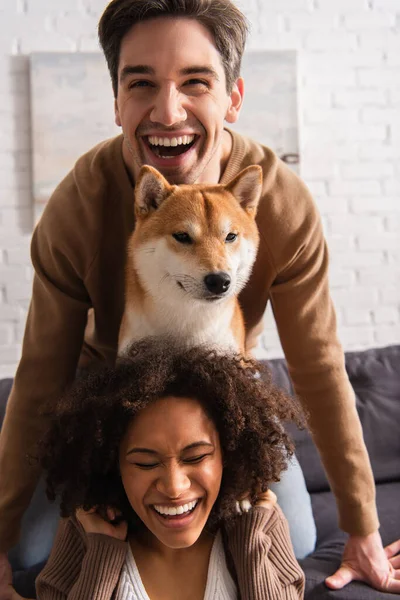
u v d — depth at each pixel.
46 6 2.66
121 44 1.27
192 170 1.32
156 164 1.32
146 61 1.22
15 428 1.41
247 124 2.72
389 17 2.84
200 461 1.04
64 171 2.66
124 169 1.37
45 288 1.39
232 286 1.23
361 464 1.43
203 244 1.23
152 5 1.21
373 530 1.43
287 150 2.74
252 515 1.13
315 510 1.86
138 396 1.05
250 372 1.19
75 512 1.15
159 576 1.10
